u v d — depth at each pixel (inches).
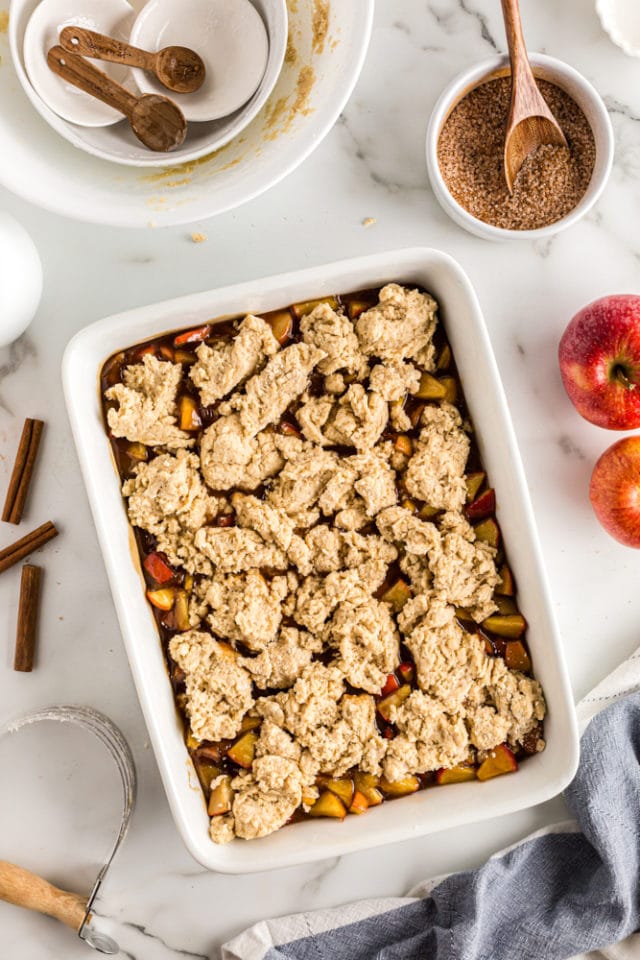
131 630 37.9
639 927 42.2
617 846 41.6
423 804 39.1
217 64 40.5
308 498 39.4
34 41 39.3
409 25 42.2
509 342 42.8
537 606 38.7
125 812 41.2
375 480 39.1
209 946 42.8
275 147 39.4
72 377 38.2
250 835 38.9
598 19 42.4
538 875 42.4
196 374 39.2
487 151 41.3
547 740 39.4
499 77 40.9
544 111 40.3
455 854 43.0
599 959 42.5
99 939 41.8
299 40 40.3
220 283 42.2
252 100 40.1
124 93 39.0
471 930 40.9
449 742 39.0
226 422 39.3
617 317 40.0
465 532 39.4
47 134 40.0
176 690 39.6
